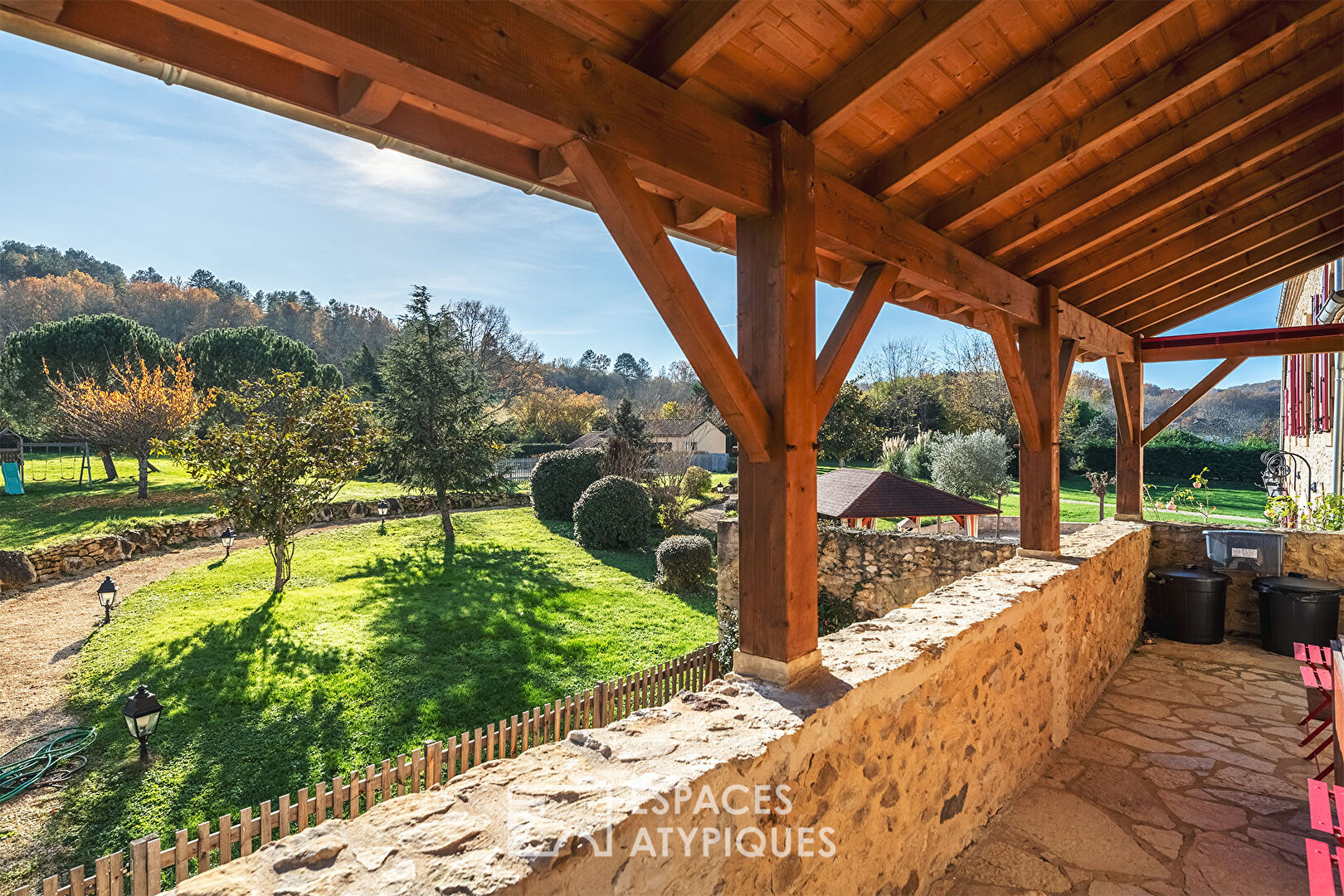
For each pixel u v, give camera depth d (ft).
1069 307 14.56
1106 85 7.84
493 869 3.43
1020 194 10.00
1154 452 70.69
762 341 6.62
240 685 19.51
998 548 19.43
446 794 4.30
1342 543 16.74
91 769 14.89
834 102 6.50
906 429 83.71
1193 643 16.90
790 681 6.35
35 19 3.61
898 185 8.18
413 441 44.57
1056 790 9.75
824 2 5.53
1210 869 7.73
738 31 5.10
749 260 6.76
